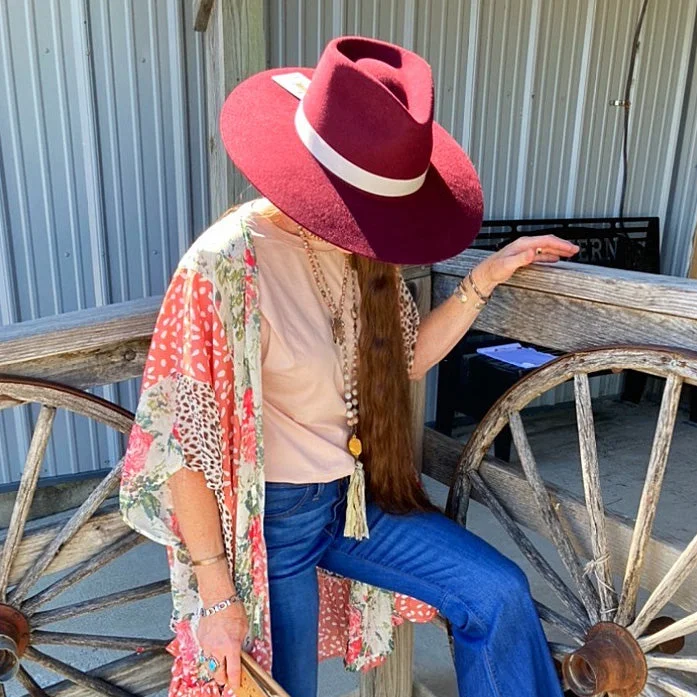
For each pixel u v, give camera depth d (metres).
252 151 0.93
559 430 3.80
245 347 0.97
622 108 3.94
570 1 3.52
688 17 3.98
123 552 1.34
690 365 1.01
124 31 2.51
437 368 3.62
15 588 1.25
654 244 4.21
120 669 1.40
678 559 1.10
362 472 1.14
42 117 2.46
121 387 2.82
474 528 2.78
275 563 1.10
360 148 0.88
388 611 1.33
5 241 2.51
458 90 3.33
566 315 1.22
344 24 2.91
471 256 1.43
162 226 2.77
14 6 2.33
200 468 0.95
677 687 1.09
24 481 1.22
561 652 1.31
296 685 1.18
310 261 1.05
